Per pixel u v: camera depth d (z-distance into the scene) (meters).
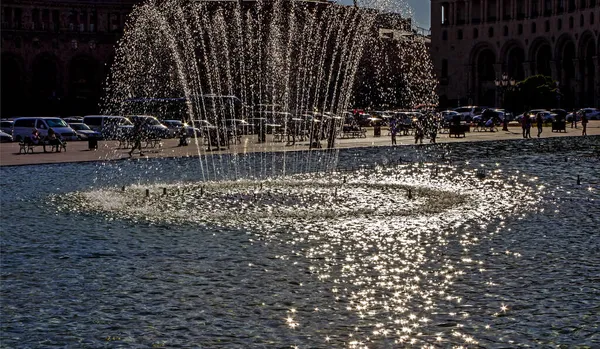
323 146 57.50
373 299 14.08
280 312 13.39
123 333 12.45
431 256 17.48
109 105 125.88
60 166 42.16
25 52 131.75
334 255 17.73
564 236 19.69
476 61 173.25
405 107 123.81
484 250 18.05
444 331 12.30
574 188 30.14
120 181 34.06
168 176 36.22
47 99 131.75
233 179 34.50
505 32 166.00
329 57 90.00
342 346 11.72
